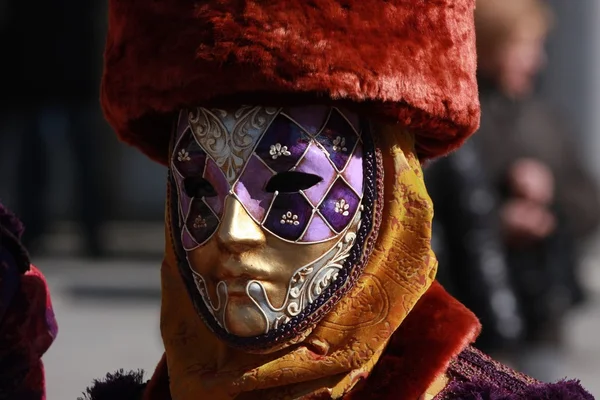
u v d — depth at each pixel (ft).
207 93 15.07
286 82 14.76
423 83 15.28
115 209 73.36
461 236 26.43
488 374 15.79
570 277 30.17
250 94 15.06
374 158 15.67
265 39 14.78
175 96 15.38
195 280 15.87
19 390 17.80
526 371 29.40
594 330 50.75
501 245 27.91
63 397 35.24
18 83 60.13
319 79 14.75
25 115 60.95
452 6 15.69
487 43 29.07
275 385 15.49
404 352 15.58
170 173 16.44
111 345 43.52
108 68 16.57
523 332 29.07
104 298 54.24
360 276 15.66
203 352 16.39
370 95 14.92
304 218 15.26
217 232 15.44
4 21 60.13
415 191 15.85
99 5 60.70
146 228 75.31
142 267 63.82
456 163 26.40
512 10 29.09
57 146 63.10
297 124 15.26
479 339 26.78
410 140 16.08
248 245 15.15
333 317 15.57
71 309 51.57
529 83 30.30
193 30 15.16
